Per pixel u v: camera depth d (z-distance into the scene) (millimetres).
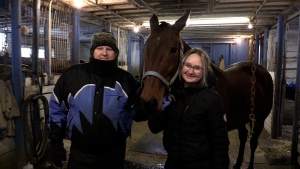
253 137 2746
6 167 2508
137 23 5297
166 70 1369
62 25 3535
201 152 1300
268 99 2795
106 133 1400
